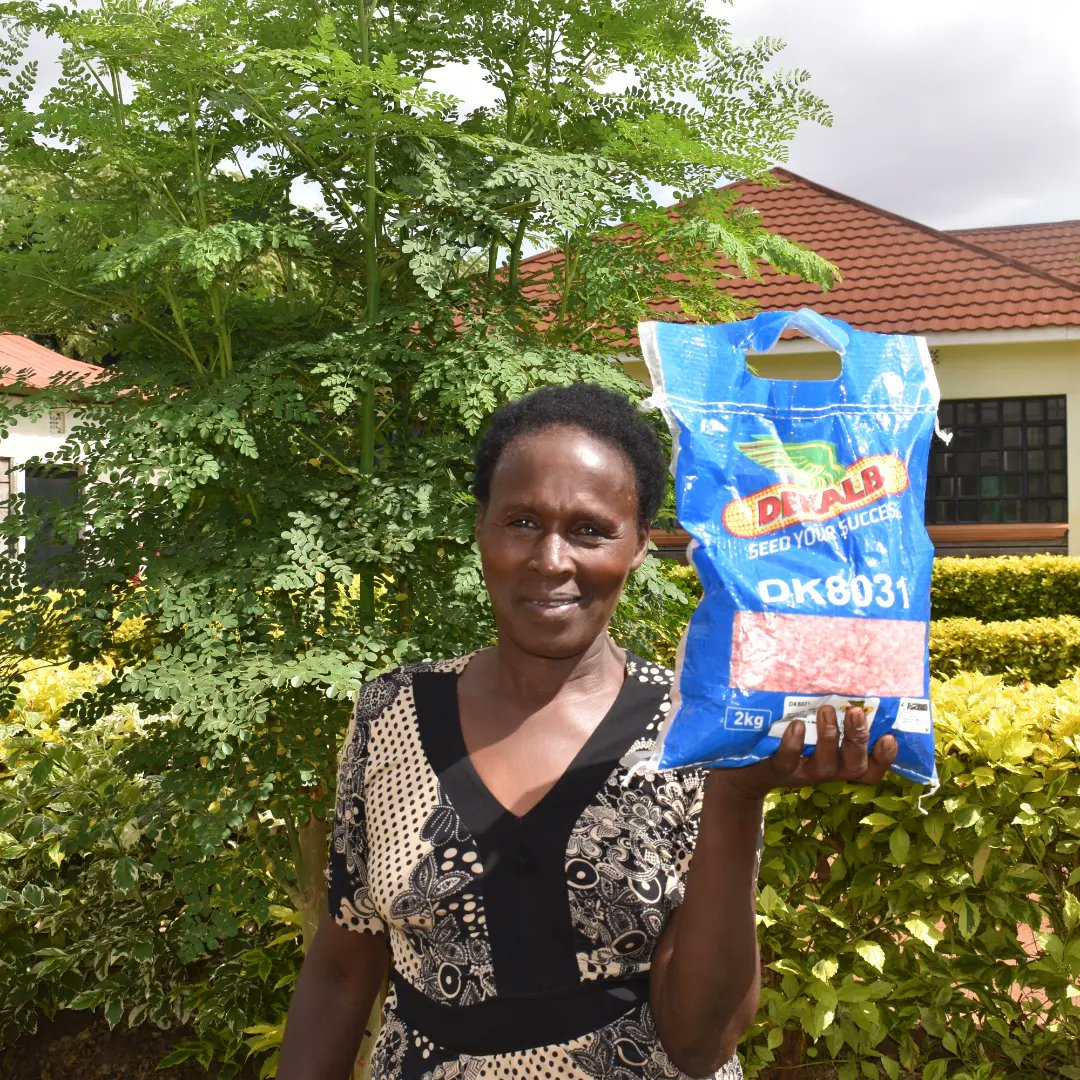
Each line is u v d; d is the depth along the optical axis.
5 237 2.58
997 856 2.90
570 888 1.29
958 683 3.55
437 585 2.69
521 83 2.84
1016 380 12.34
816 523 1.16
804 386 1.22
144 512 2.66
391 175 2.80
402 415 2.89
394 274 2.86
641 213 2.75
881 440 1.21
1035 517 12.65
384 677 1.50
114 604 2.50
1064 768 2.84
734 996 1.22
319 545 2.44
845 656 1.12
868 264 12.98
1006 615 10.37
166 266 2.52
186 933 2.46
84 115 2.55
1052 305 11.90
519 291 3.00
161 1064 3.17
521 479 1.33
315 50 2.45
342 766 1.48
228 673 2.28
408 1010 1.37
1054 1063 2.96
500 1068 1.28
